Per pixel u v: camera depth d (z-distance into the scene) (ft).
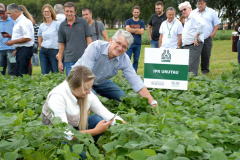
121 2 229.04
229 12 172.35
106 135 10.93
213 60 42.24
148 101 13.73
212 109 12.85
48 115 9.75
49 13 24.20
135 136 9.08
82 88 9.30
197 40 23.63
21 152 8.61
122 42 12.82
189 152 8.03
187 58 14.23
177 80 14.53
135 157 7.66
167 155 7.63
